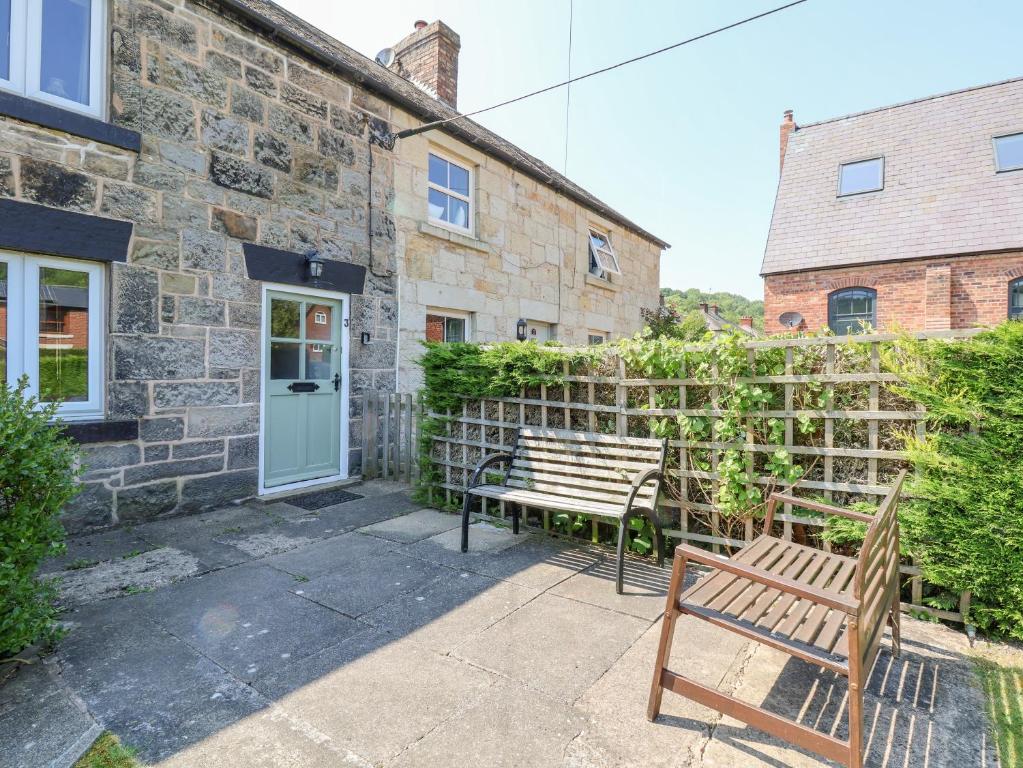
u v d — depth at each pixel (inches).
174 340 185.2
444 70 397.4
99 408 171.9
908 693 88.0
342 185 243.4
